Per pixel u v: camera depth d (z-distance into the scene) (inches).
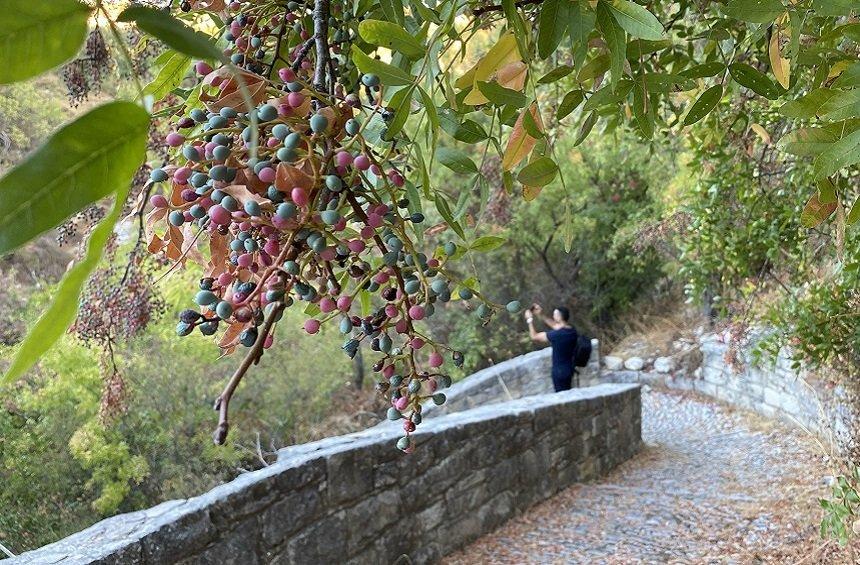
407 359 29.0
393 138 30.0
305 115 22.9
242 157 22.1
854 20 50.6
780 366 247.6
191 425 229.1
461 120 39.1
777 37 48.3
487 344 384.2
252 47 32.3
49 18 12.2
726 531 158.4
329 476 124.9
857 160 32.5
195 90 29.8
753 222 120.0
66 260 202.8
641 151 319.0
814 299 122.6
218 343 24.6
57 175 11.3
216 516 105.6
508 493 170.1
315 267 26.7
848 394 144.6
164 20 12.0
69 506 198.4
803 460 198.2
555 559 151.4
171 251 26.3
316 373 276.5
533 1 39.7
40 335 11.9
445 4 34.7
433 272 28.5
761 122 104.0
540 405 185.6
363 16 36.3
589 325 416.5
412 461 143.5
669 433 262.4
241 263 22.7
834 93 35.3
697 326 369.7
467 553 154.3
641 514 173.6
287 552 116.0
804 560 136.0
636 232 318.7
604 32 32.4
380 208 26.2
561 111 45.1
